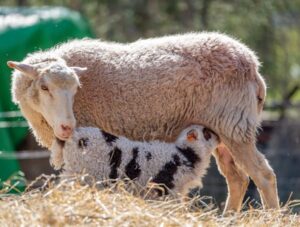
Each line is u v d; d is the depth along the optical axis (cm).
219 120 1190
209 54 1196
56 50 1240
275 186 1201
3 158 1805
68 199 915
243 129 1187
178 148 1148
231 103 1188
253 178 1199
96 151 1115
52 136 1228
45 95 1142
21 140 2025
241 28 3547
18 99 1215
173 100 1192
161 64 1196
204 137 1165
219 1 3494
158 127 1203
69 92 1133
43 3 3578
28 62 1209
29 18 2030
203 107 1192
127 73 1198
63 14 2080
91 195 931
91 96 1198
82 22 2156
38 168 2020
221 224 962
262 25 3662
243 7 3528
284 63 3994
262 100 1228
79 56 1214
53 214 840
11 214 863
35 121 1220
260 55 3672
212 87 1188
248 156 1195
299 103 3053
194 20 3456
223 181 2180
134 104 1196
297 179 2245
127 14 3378
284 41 3931
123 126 1203
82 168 1115
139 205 944
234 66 1191
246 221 1024
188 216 931
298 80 4578
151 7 3450
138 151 1130
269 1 3575
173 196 1097
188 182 1149
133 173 1120
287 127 2558
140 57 1207
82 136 1117
